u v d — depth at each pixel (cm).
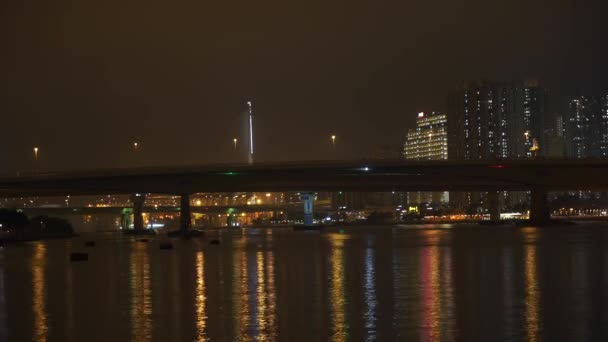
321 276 8144
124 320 5438
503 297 6150
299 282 7588
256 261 10738
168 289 7256
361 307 5772
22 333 5053
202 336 4809
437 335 4688
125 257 12650
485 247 13025
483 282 7225
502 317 5216
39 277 8938
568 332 4719
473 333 4725
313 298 6328
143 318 5497
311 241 17675
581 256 10344
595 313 5331
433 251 12238
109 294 6981
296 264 9956
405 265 9381
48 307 6181
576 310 5456
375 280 7619
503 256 10606
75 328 5184
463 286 6931
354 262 10056
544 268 8544
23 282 8350
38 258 12900
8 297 6944
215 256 12294
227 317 5447
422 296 6306
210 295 6694
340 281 7588
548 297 6109
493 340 4531
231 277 8294
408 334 4734
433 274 8100
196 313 5656
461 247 13238
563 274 7838
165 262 11069
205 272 9038
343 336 4719
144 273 9131
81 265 10888
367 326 5000
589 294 6253
